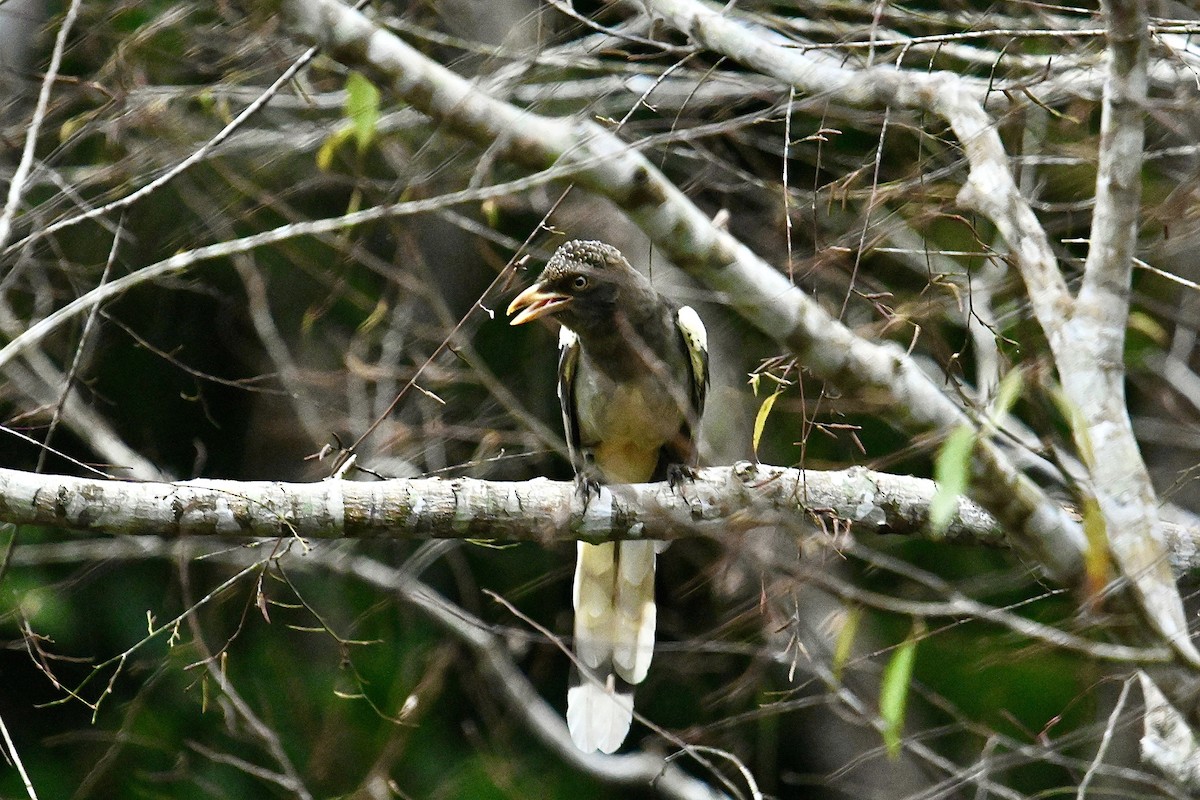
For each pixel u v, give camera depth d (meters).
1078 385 7.93
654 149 12.10
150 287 15.57
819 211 11.48
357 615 15.57
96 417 13.68
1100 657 8.03
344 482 9.49
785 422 14.26
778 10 12.48
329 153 9.44
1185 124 9.02
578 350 11.53
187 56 11.20
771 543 9.53
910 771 14.55
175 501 9.15
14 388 12.92
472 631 13.18
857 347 7.50
